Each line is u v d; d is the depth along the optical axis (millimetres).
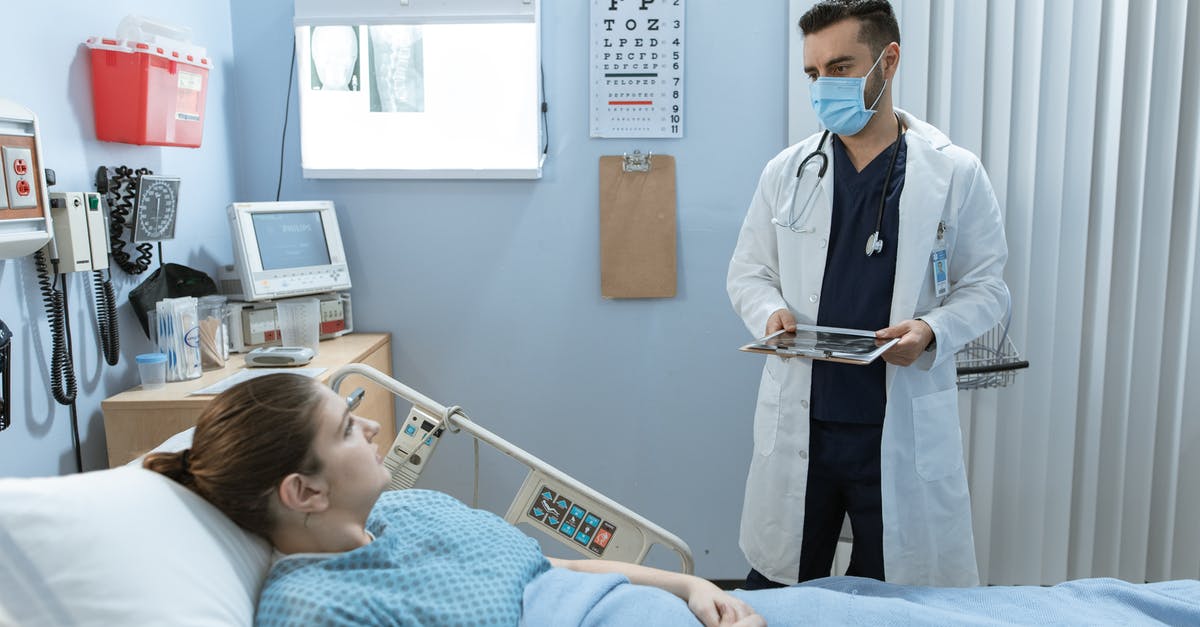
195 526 1011
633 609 1162
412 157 2365
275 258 2172
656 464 2498
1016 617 1241
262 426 1029
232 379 1858
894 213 1638
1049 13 2143
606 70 2320
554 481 1517
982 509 2326
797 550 1728
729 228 2387
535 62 2293
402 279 2432
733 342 2434
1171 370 2297
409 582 1070
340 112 2342
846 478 1690
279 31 2338
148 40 1783
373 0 2236
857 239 1675
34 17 1583
